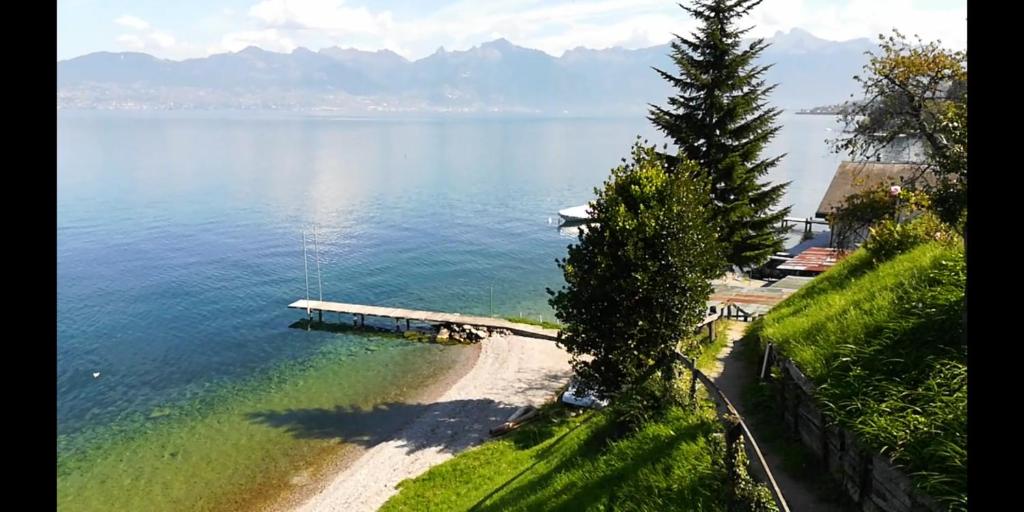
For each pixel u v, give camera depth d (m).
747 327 23.22
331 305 47.00
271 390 34.06
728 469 9.75
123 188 111.75
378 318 46.94
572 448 16.59
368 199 107.50
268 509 22.89
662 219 18.83
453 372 36.22
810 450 11.23
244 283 56.09
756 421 13.55
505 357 38.03
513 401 31.28
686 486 10.67
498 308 50.72
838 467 10.07
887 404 9.52
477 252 70.88
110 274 57.88
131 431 29.34
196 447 27.75
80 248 67.88
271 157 182.88
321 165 162.38
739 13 30.17
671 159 31.14
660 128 31.89
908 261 14.75
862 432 9.40
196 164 156.38
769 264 50.38
